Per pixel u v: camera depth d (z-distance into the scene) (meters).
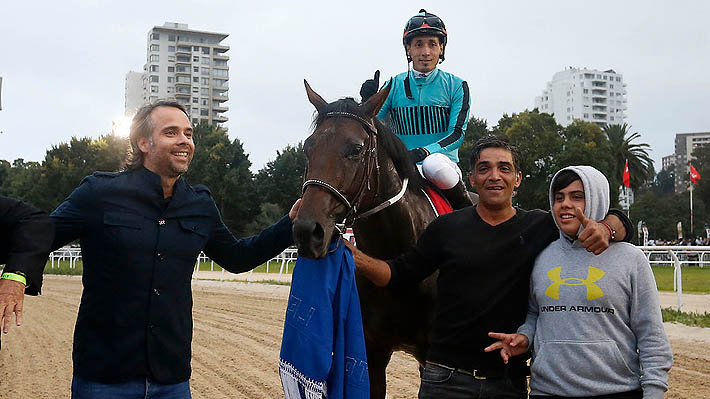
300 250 2.56
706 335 7.02
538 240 2.57
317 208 2.62
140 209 2.46
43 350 7.04
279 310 10.37
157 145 2.50
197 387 5.38
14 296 2.11
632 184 56.00
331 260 2.64
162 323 2.43
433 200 3.71
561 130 38.97
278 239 2.85
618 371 2.31
